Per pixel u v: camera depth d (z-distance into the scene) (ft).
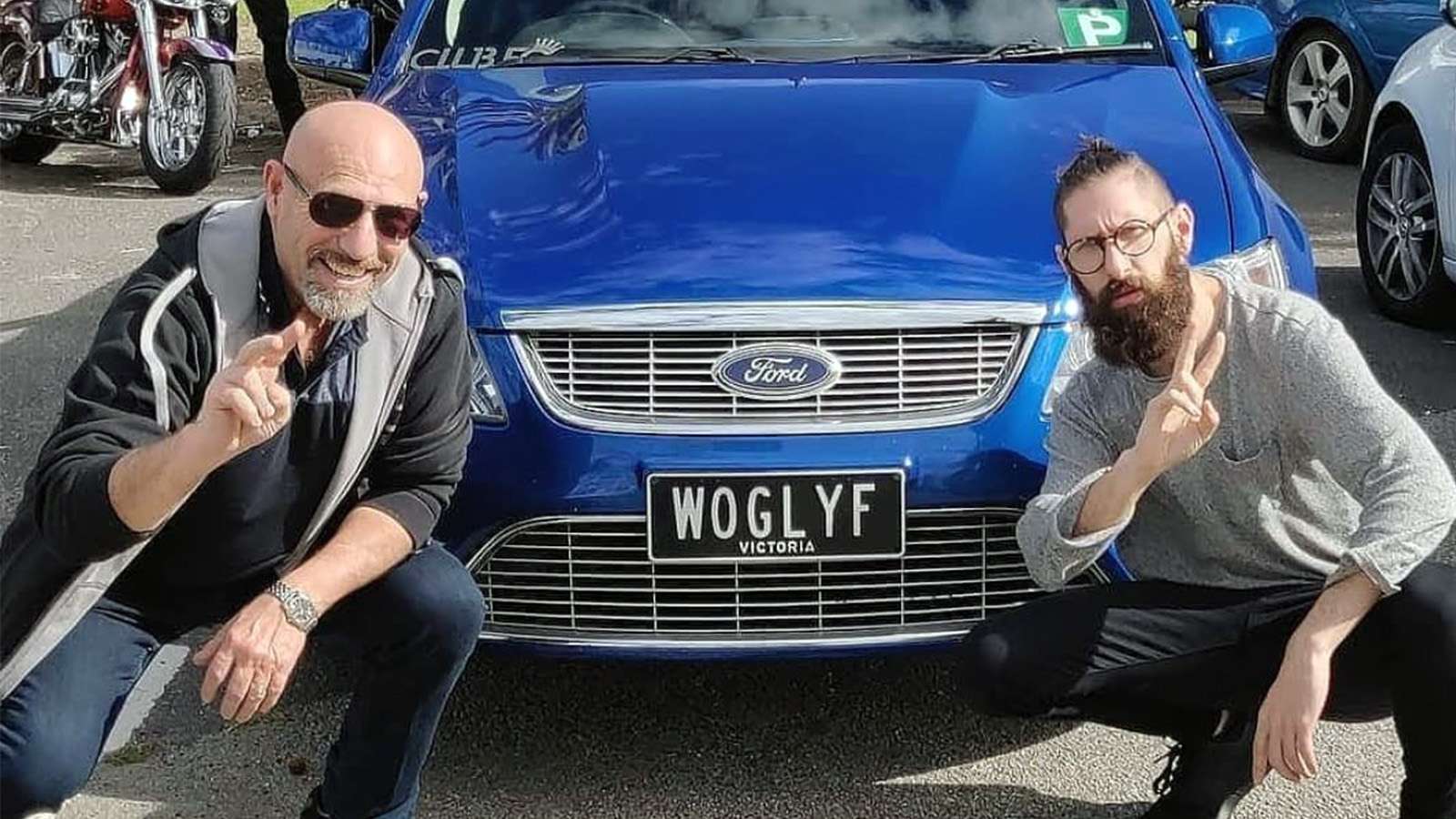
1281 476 9.16
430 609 9.06
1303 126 29.96
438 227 11.00
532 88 13.38
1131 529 9.67
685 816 10.36
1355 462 8.84
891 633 10.32
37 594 8.43
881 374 10.21
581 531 10.23
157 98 28.71
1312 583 9.45
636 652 10.32
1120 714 9.70
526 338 10.27
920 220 10.78
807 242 10.52
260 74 42.93
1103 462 9.44
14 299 21.99
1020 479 10.22
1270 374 8.97
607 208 10.93
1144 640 9.40
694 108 12.39
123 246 25.12
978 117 12.13
